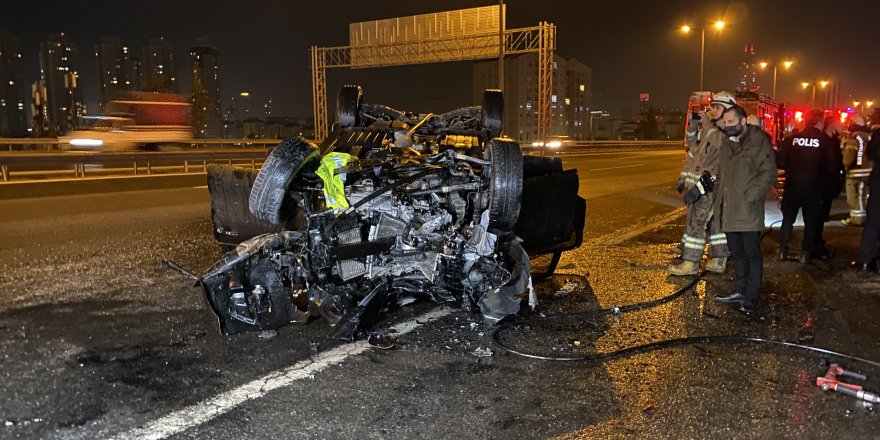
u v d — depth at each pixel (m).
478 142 6.82
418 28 36.22
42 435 3.45
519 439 3.49
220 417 3.69
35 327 5.18
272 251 5.10
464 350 4.79
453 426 3.62
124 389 4.04
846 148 10.53
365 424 3.63
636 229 10.50
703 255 8.35
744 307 5.80
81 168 17.94
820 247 8.09
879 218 7.21
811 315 5.74
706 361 4.64
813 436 3.57
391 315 5.57
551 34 32.81
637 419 3.74
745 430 3.63
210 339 4.95
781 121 23.97
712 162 6.95
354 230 5.17
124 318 5.43
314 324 5.31
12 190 14.59
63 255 7.86
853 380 4.32
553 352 4.77
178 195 14.43
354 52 38.62
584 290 6.54
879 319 5.64
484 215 5.23
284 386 4.12
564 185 6.52
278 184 4.92
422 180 5.27
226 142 32.22
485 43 34.50
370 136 6.83
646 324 5.46
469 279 5.34
